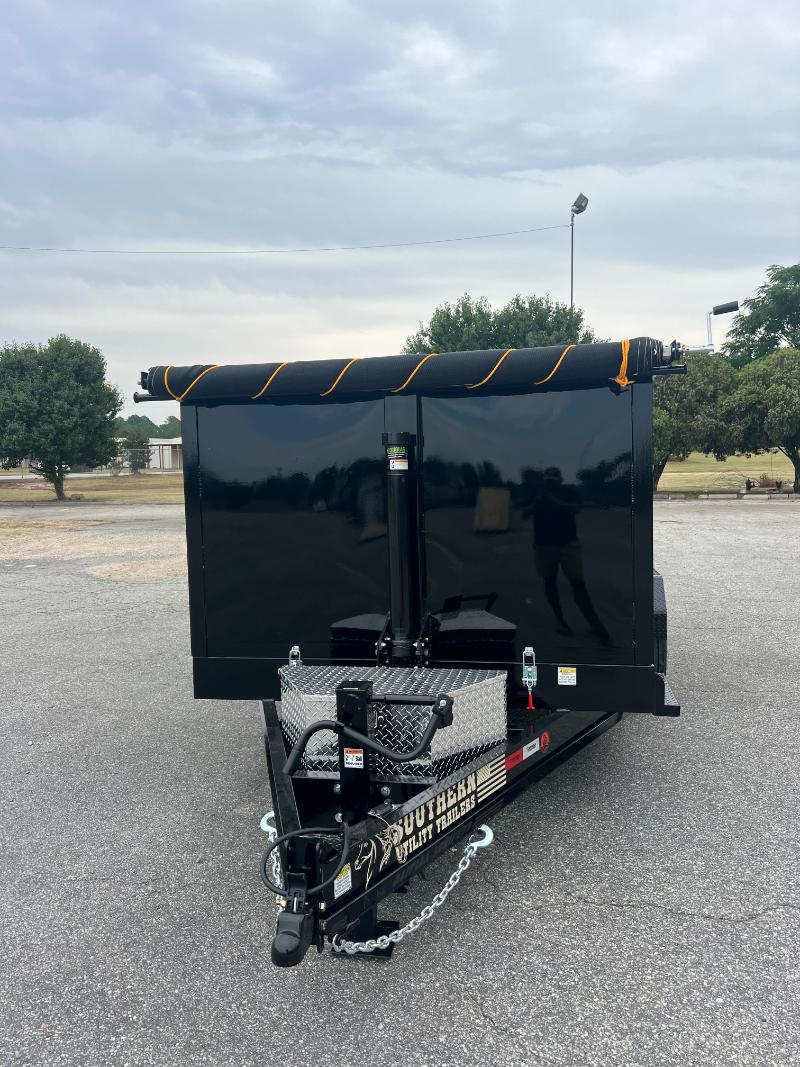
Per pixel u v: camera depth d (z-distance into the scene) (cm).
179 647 867
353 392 386
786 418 2762
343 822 276
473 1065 257
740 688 666
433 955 315
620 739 551
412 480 386
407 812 296
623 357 348
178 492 3988
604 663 377
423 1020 279
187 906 358
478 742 346
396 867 294
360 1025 277
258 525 407
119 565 1495
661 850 395
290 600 407
